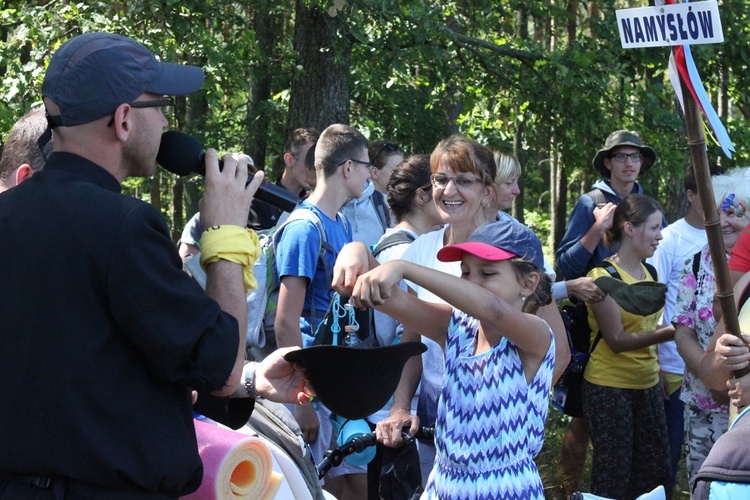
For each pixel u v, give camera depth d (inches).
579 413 183.3
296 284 145.6
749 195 148.5
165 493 71.4
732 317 113.4
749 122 438.3
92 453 67.6
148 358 68.9
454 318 101.5
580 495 118.0
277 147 551.2
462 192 128.0
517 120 385.7
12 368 68.4
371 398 84.3
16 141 99.7
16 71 265.1
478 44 356.5
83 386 67.7
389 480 131.6
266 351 151.8
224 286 77.4
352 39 335.9
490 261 95.7
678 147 352.8
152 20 284.0
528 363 96.7
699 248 194.1
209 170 80.3
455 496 97.5
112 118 72.4
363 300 82.3
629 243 177.3
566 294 163.3
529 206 890.1
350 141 156.6
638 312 162.6
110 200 69.4
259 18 448.1
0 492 69.9
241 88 322.3
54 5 296.8
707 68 370.6
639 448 179.5
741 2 368.2
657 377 179.3
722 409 149.2
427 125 487.8
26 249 69.1
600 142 362.0
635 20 102.0
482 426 96.4
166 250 70.1
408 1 311.1
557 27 432.8
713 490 101.3
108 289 67.7
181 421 72.4
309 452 105.0
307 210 152.0
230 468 85.7
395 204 160.9
